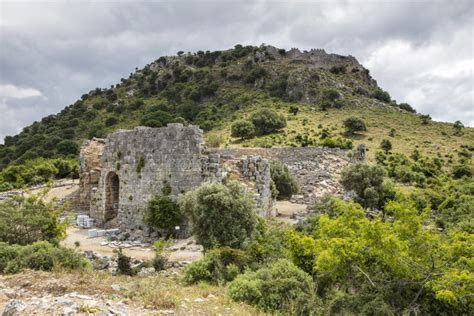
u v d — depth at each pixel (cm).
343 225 1966
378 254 1688
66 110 18362
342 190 7044
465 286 1549
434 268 1677
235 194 3062
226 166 4469
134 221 4438
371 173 5341
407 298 1692
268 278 2017
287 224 3994
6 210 3052
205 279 2345
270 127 12500
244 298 1895
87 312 1375
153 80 19775
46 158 11794
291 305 1805
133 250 3738
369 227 1722
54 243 3011
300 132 12144
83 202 5550
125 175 4609
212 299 1864
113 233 4475
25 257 2364
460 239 1931
